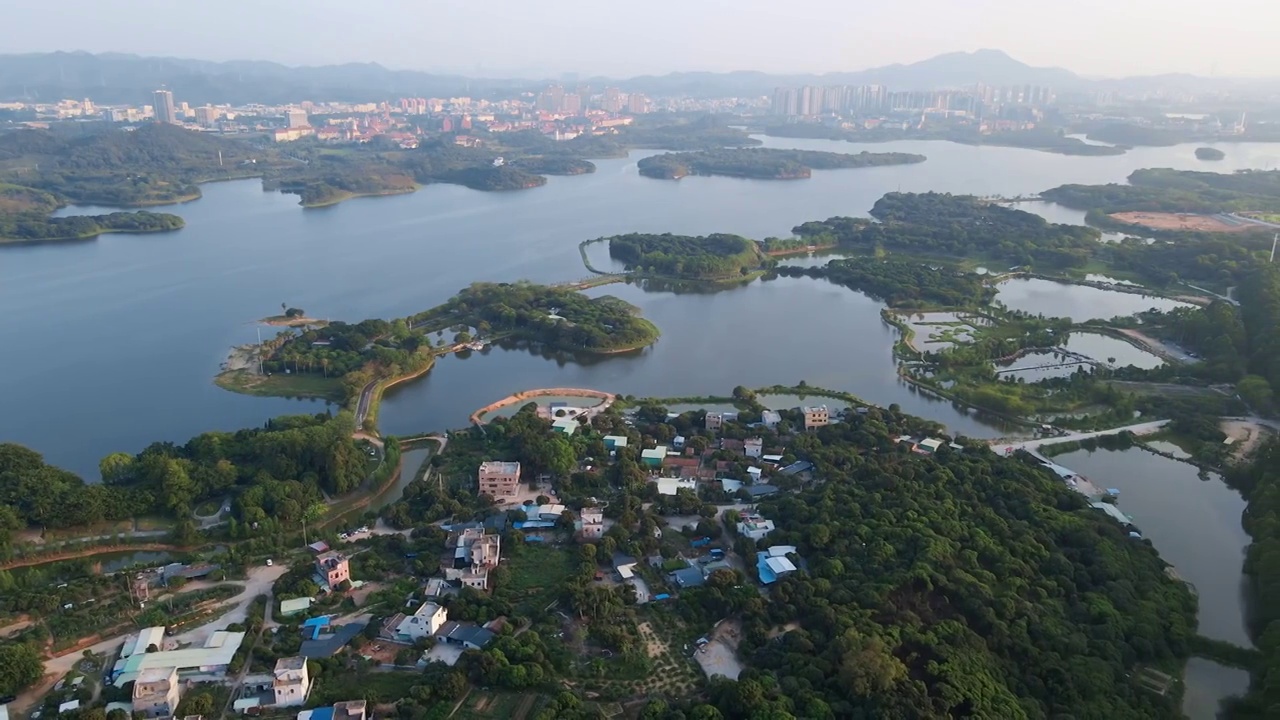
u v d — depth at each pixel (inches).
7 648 5856.3
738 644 6407.5
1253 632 6909.5
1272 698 5748.0
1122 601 6732.3
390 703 5708.7
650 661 6205.7
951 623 6215.6
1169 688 6063.0
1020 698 5693.9
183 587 7101.4
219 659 6018.7
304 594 6904.5
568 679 5989.2
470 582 7091.5
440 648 6304.1
